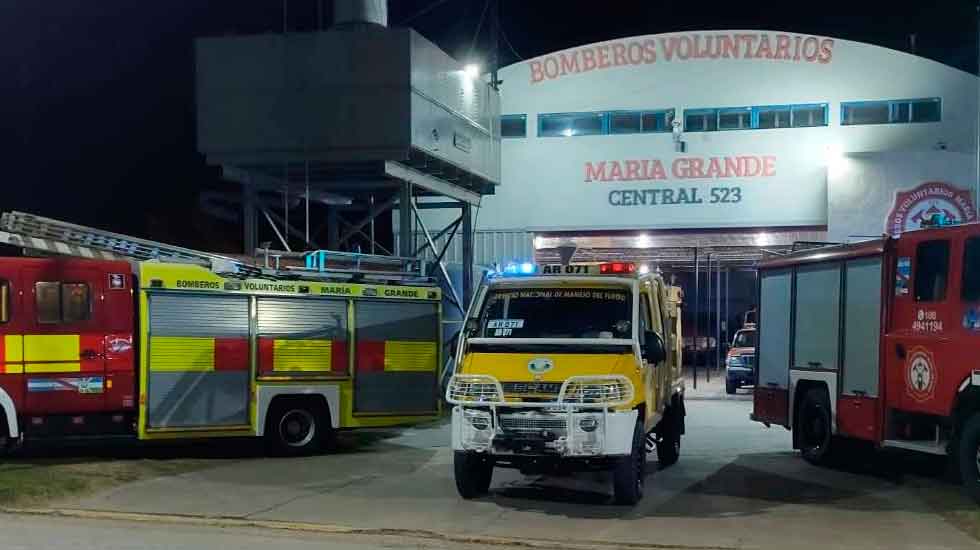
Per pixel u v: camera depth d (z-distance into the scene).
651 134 31.33
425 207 23.88
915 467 12.62
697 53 31.12
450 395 9.67
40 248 12.91
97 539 8.33
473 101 21.98
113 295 12.52
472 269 23.58
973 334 9.59
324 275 14.24
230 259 14.48
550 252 32.53
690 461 13.39
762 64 30.81
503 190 31.94
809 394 12.85
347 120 18.33
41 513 9.48
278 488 10.88
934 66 30.02
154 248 13.64
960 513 9.48
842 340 11.91
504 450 9.30
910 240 10.65
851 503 10.15
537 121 31.89
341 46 18.42
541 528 8.89
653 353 10.03
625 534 8.64
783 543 8.29
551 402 9.26
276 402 13.47
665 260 34.72
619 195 31.47
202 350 12.94
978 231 9.66
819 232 30.81
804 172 30.59
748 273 37.50
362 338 13.99
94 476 11.06
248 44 18.78
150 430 12.60
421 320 14.50
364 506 9.89
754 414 14.53
